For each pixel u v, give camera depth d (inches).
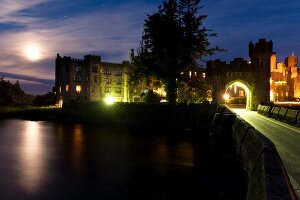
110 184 729.6
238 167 532.4
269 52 2220.7
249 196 244.5
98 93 3587.6
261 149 294.2
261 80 2223.2
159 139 1518.2
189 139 1502.2
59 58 3838.6
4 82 4712.1
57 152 1167.0
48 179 780.6
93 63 3560.5
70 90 3481.8
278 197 169.6
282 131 894.4
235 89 3550.7
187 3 2036.2
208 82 2237.9
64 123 2428.6
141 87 3735.2
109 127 2118.6
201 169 794.8
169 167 887.7
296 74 3540.8
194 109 2079.2
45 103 4013.3
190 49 2007.9
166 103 2188.7
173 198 609.9
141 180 754.8
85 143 1395.2
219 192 563.8
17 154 1127.6
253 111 2112.5
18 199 633.0
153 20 2015.3
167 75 2055.9
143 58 2057.1
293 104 2073.1
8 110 3508.9
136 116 2290.8
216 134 923.4
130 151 1176.8
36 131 1887.3
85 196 644.7
